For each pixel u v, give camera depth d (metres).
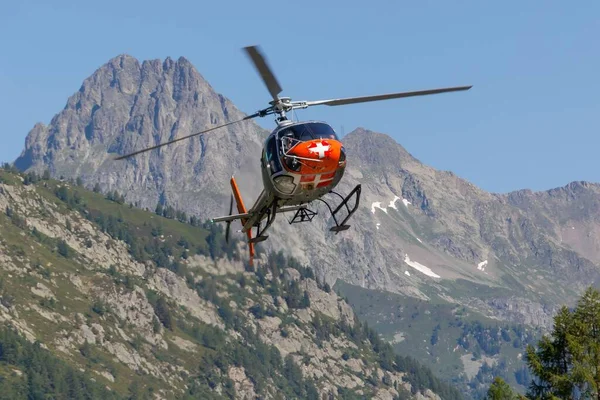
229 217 152.12
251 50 117.31
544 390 179.12
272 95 136.38
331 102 136.38
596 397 173.50
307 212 145.00
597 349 175.25
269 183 139.38
